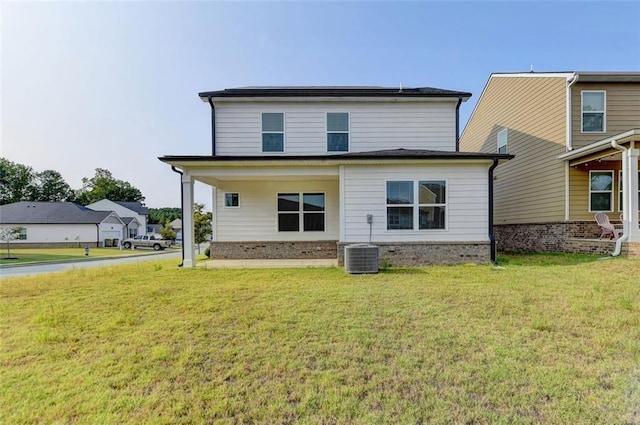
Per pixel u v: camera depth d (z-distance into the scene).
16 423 2.28
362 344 3.52
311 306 4.96
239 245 12.01
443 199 9.54
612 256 9.27
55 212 34.53
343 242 9.55
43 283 7.27
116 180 70.00
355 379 2.80
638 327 3.85
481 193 9.47
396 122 12.11
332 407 2.42
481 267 8.55
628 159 9.13
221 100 11.91
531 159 13.32
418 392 2.60
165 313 4.71
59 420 2.30
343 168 9.59
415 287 6.20
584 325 3.95
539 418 2.26
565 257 10.05
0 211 33.69
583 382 2.69
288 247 12.02
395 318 4.35
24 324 4.38
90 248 31.62
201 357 3.26
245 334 3.85
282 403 2.48
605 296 5.21
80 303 5.35
